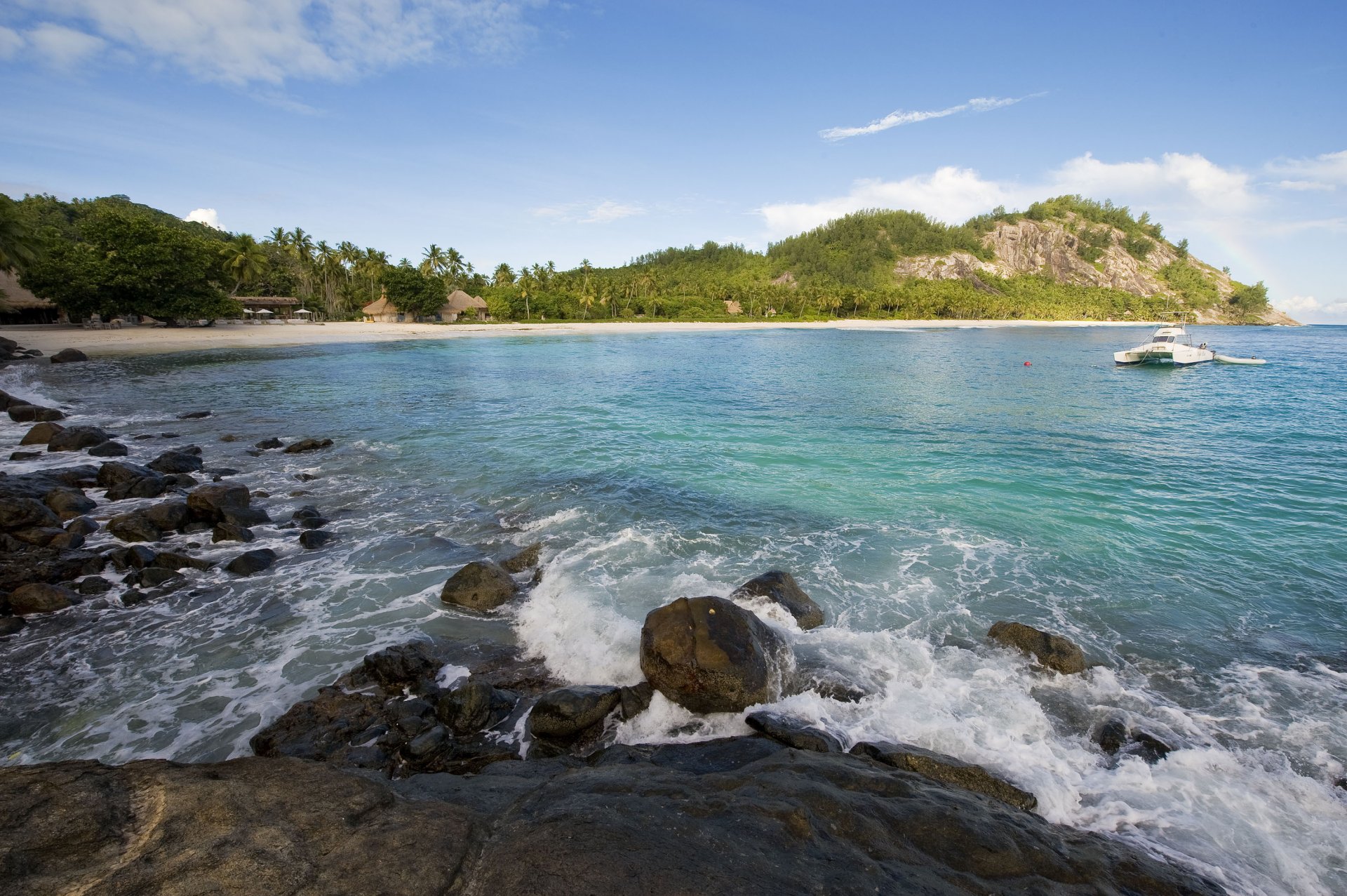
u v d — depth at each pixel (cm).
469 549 1074
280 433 2005
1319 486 1414
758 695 625
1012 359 5122
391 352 5194
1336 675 706
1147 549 1063
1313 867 445
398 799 395
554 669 722
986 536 1122
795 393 3050
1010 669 704
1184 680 697
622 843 362
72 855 314
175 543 1089
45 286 4762
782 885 345
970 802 464
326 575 976
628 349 6225
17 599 853
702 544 1081
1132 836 470
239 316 6731
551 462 1648
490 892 320
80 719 637
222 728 625
